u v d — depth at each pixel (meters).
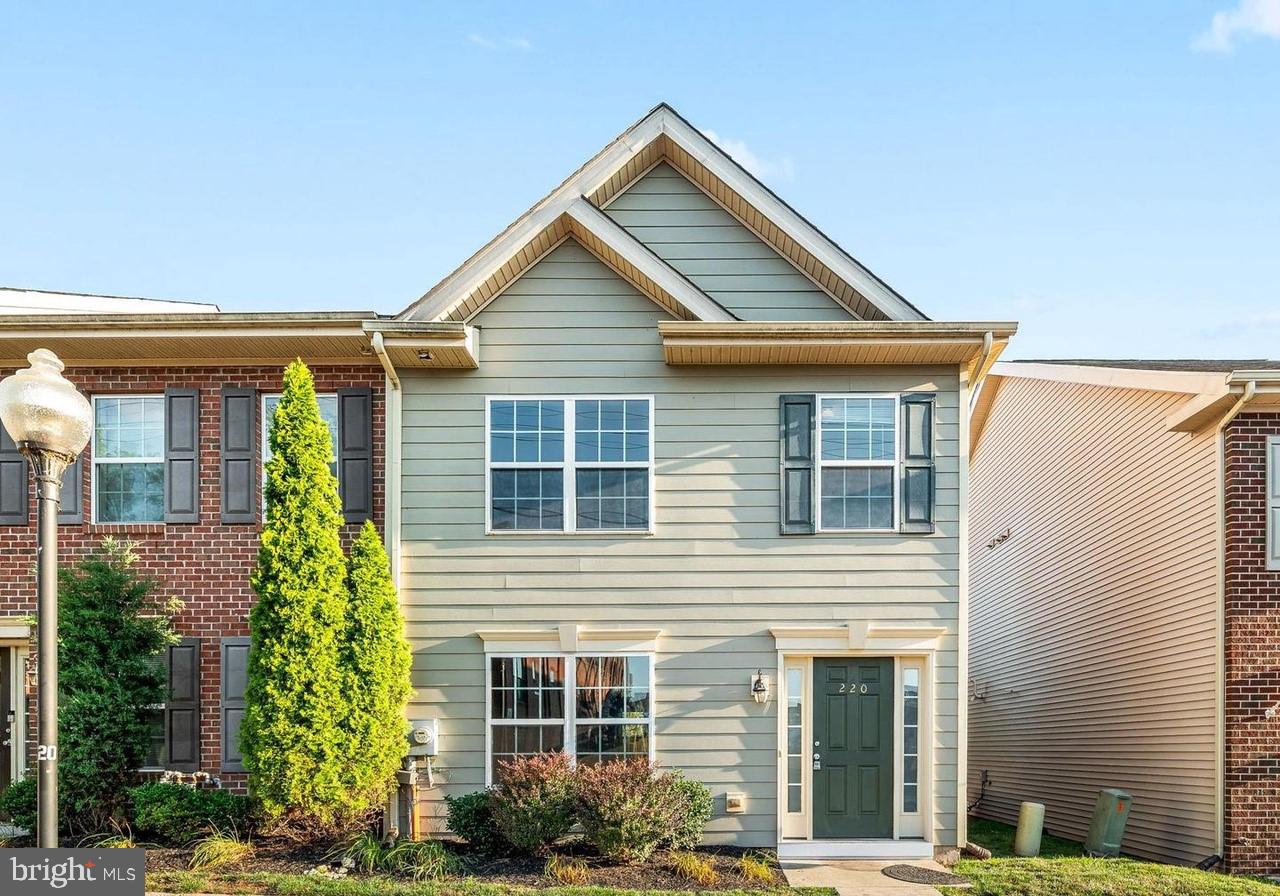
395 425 11.58
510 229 11.21
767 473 11.52
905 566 11.34
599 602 11.39
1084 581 15.16
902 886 9.55
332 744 10.20
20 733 11.57
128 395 11.98
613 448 11.60
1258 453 11.31
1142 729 13.13
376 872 9.61
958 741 11.08
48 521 5.66
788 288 12.13
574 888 9.09
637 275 11.49
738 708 11.23
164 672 11.36
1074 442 15.69
